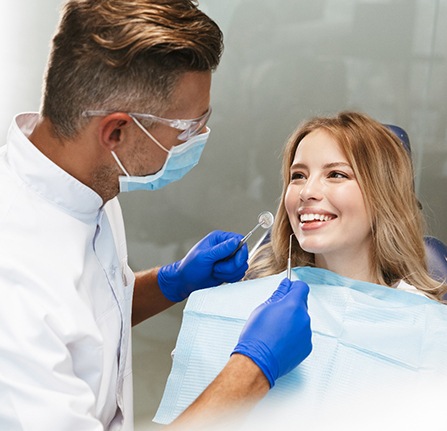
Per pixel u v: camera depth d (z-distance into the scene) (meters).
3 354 1.02
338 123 1.55
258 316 1.22
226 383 1.12
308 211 1.49
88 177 1.17
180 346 1.44
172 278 1.58
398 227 1.53
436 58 2.60
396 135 1.72
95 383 1.16
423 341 1.33
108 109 1.09
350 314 1.40
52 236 1.15
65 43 1.09
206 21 1.12
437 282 1.59
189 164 1.25
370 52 2.62
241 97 2.69
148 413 2.44
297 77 2.66
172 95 1.10
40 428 1.01
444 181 2.69
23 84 2.66
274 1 2.61
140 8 1.07
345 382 1.31
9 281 1.07
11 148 1.18
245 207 2.76
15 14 2.61
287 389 1.31
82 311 1.11
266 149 2.71
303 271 1.54
